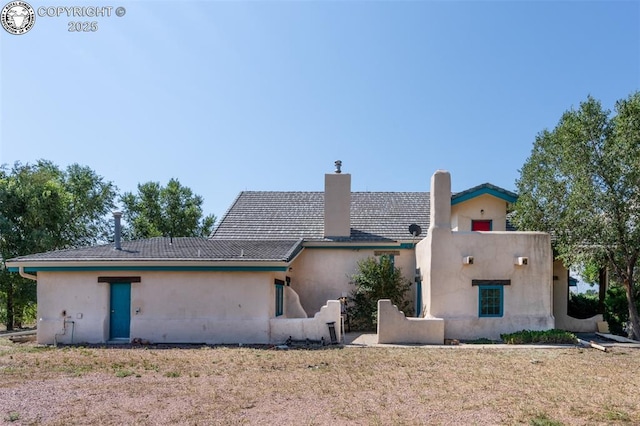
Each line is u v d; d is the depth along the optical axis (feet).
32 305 87.35
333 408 24.56
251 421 22.40
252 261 48.42
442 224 52.49
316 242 65.41
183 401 25.86
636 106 47.88
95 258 49.08
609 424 22.13
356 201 78.28
